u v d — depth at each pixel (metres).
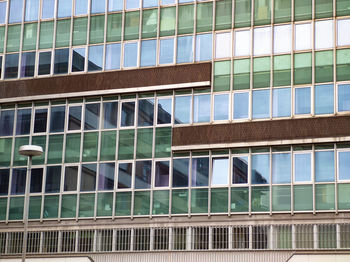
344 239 41.62
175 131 45.69
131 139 46.59
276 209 43.03
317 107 43.44
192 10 46.84
